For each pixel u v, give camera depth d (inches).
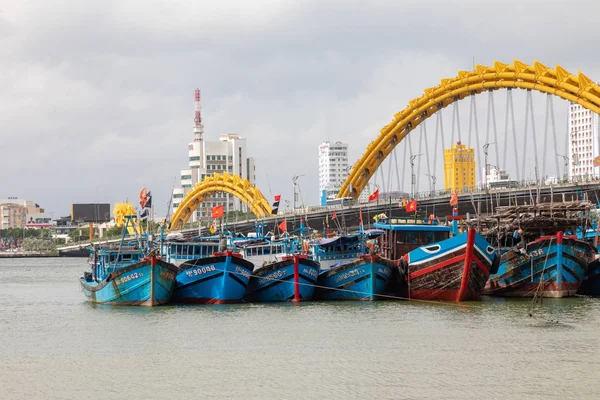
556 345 2694.4
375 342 2780.5
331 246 4119.1
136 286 3700.8
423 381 2266.2
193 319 3314.5
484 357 2532.0
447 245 3659.0
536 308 3503.9
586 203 3843.5
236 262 3725.4
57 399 2155.5
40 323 3415.4
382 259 3799.2
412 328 3036.4
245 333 2987.2
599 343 2723.9
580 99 7244.1
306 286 3850.9
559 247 3745.1
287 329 3056.1
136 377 2361.0
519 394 2135.8
